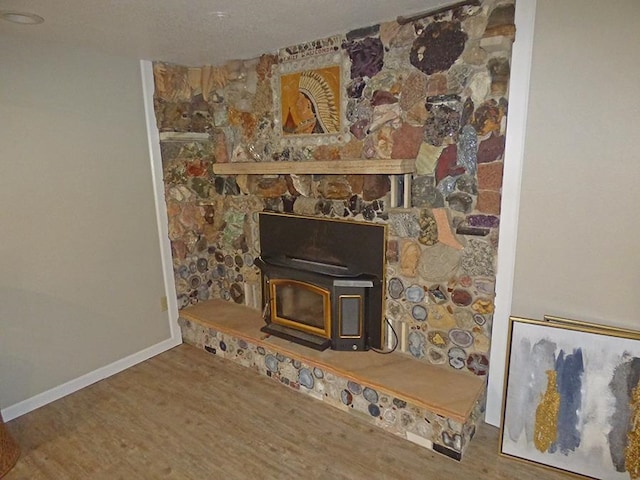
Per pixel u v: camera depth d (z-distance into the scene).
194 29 2.13
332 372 2.32
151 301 3.02
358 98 2.29
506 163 1.90
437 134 2.05
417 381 2.15
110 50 2.52
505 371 1.96
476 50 1.88
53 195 2.42
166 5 1.79
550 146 1.79
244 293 3.21
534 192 1.86
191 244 3.19
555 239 1.85
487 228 2.00
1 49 2.13
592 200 1.73
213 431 2.22
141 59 2.75
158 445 2.12
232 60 2.80
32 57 2.25
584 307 1.84
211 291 3.37
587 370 1.79
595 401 1.79
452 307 2.17
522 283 1.97
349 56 2.28
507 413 1.97
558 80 1.72
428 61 2.02
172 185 3.02
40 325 2.44
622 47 1.57
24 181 2.29
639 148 1.60
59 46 2.35
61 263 2.50
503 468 1.92
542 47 1.73
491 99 1.88
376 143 2.28
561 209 1.81
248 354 2.81
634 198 1.64
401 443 2.10
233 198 3.10
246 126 2.87
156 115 2.86
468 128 1.96
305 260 2.72
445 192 2.08
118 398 2.54
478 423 2.17
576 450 1.83
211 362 2.95
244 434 2.19
